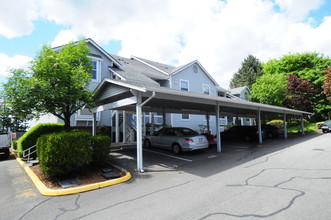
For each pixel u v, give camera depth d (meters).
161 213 3.54
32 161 8.51
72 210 3.87
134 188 5.16
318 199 3.77
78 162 5.91
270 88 24.36
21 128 18.78
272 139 16.45
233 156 9.27
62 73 7.88
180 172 6.68
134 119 17.20
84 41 9.94
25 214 3.75
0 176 6.68
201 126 22.06
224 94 26.41
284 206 3.54
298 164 6.82
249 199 3.97
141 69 18.62
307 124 25.83
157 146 11.42
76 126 13.71
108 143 7.46
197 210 3.58
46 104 8.11
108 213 3.66
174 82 19.41
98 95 10.12
